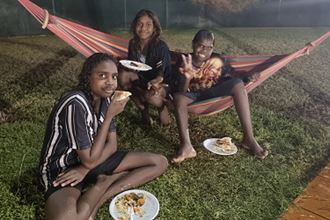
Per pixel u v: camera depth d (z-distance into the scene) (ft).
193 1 23.77
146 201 6.61
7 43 18.20
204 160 8.66
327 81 14.23
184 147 8.45
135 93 9.76
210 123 10.52
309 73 15.10
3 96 11.43
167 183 7.70
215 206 7.09
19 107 10.82
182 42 19.90
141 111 10.09
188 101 8.81
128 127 10.09
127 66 8.82
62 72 13.99
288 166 8.53
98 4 21.26
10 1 19.03
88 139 6.10
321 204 7.25
